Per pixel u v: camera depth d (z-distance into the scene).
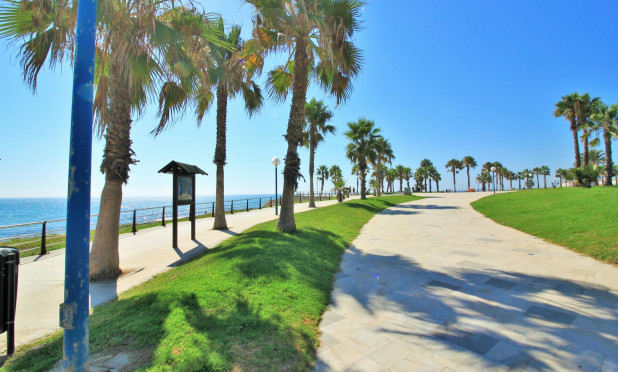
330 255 6.56
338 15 8.11
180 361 2.43
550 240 8.20
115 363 2.45
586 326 3.29
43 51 5.09
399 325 3.40
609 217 9.10
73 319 2.14
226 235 9.97
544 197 18.06
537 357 2.71
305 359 2.61
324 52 8.61
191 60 6.23
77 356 2.15
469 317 3.59
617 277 4.98
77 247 2.17
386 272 5.53
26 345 3.11
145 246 8.36
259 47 9.02
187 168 8.64
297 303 3.82
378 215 16.03
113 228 5.65
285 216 8.71
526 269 5.60
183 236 10.01
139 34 5.11
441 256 6.75
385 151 34.81
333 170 67.00
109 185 5.65
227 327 3.05
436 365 2.60
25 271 5.96
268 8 7.96
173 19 5.87
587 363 2.61
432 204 23.62
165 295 3.95
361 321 3.52
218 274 4.79
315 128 21.81
